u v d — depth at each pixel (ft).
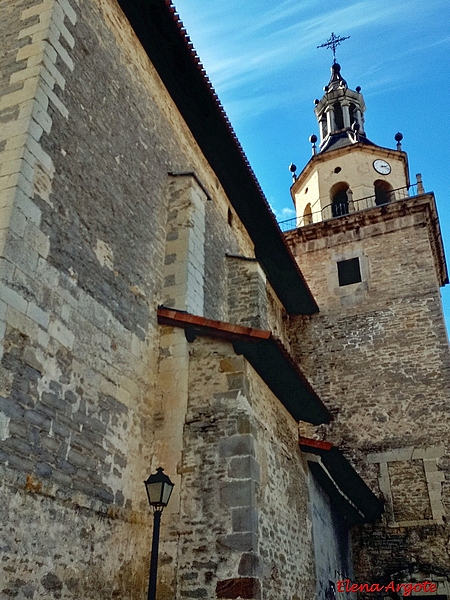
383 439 44.80
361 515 40.65
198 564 20.04
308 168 65.98
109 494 19.74
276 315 49.96
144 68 29.60
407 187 58.29
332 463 32.65
